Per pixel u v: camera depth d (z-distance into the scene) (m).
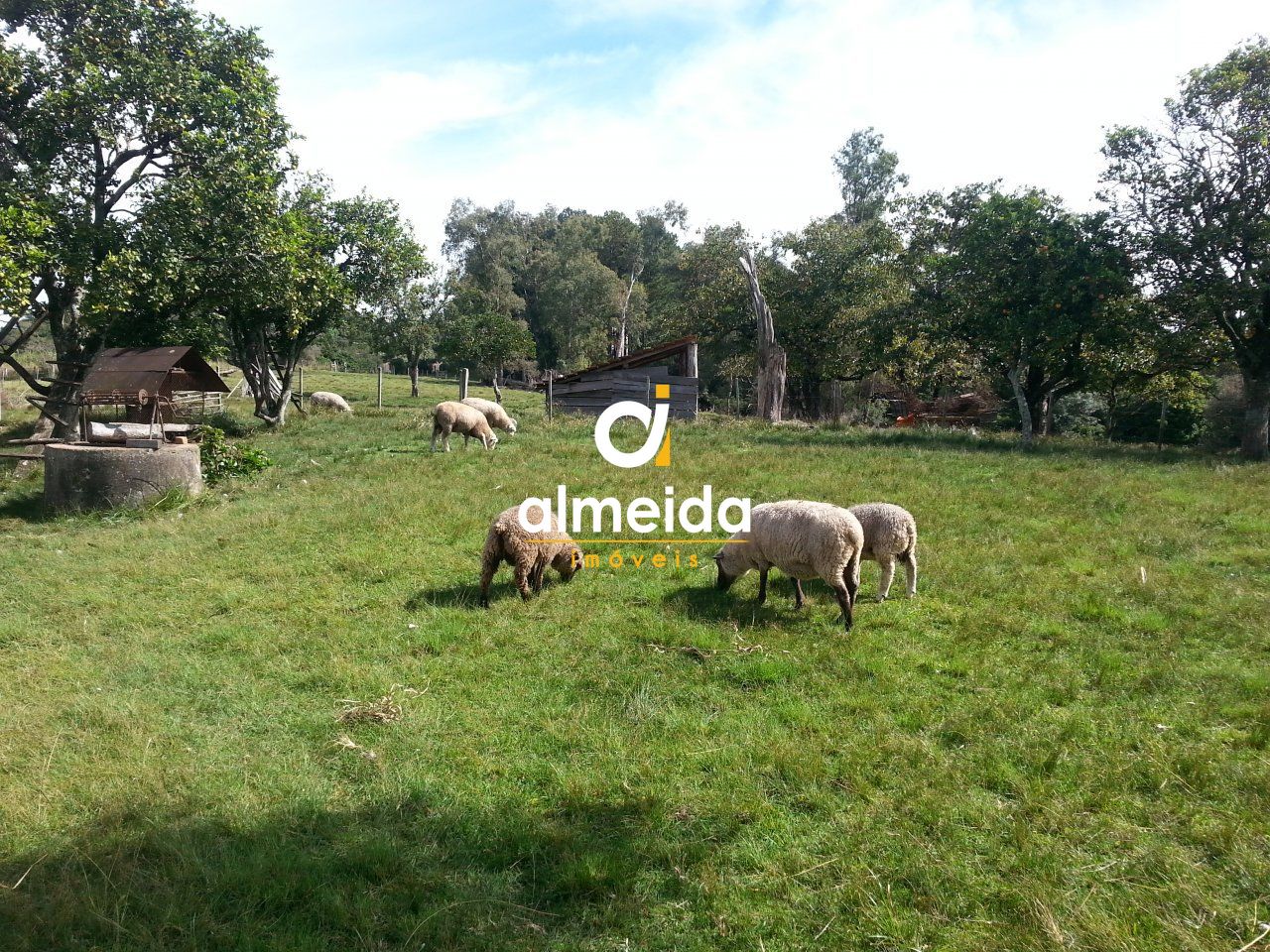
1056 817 4.04
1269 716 4.94
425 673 6.04
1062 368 23.25
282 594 7.94
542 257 60.06
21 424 23.03
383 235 25.06
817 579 8.28
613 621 7.04
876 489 11.94
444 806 4.30
